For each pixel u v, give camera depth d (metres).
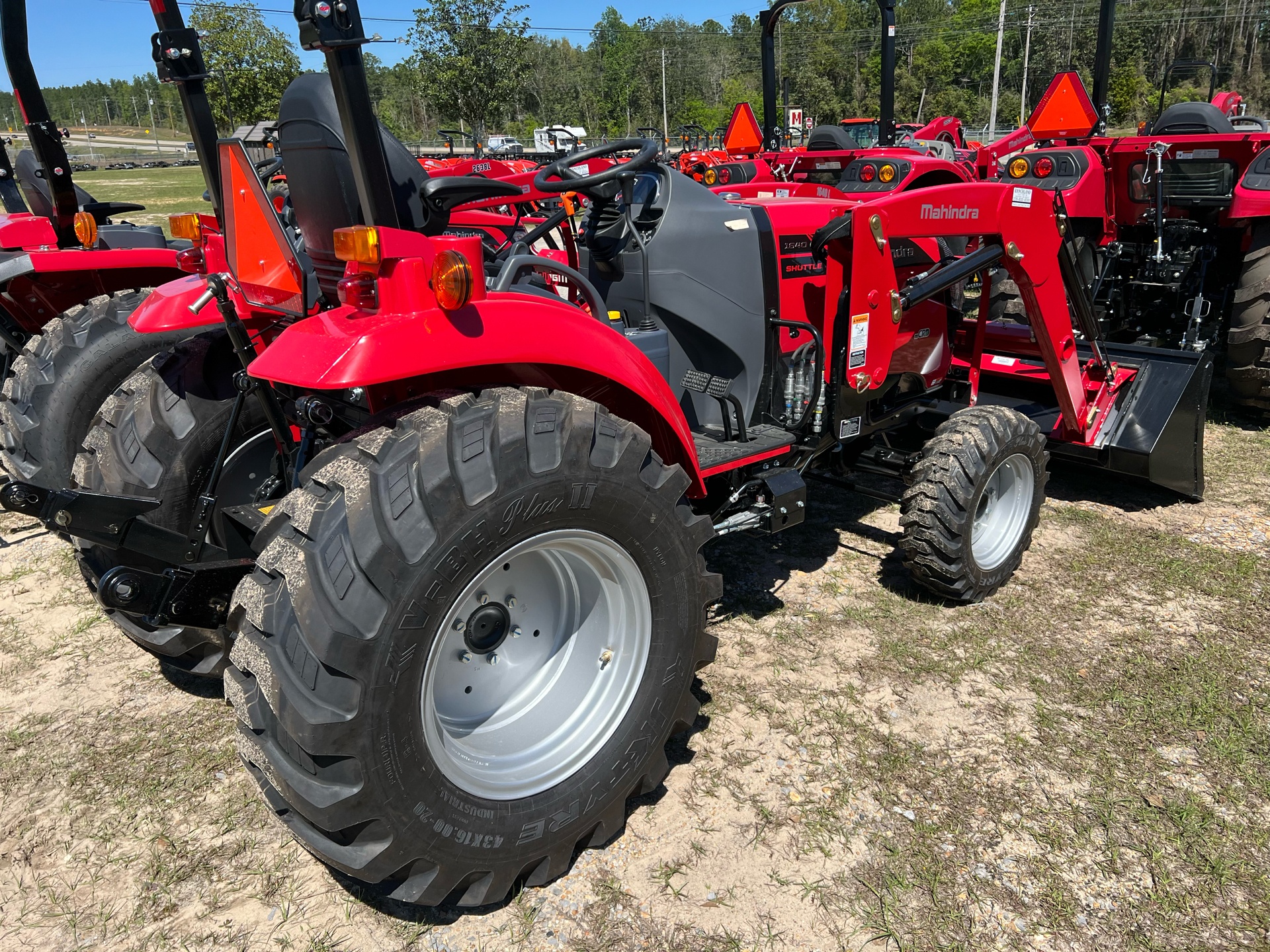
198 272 2.74
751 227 3.12
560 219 3.12
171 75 2.35
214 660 2.74
